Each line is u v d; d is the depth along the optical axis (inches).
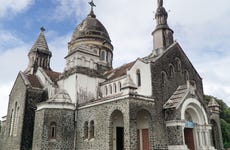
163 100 1270.9
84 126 1277.1
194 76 1556.3
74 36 2092.8
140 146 1218.6
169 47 1448.1
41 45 2082.9
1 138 1835.6
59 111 1305.4
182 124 1177.4
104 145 1122.7
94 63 1617.9
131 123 1048.2
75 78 1466.5
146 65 1294.3
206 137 1289.4
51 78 1688.0
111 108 1144.8
